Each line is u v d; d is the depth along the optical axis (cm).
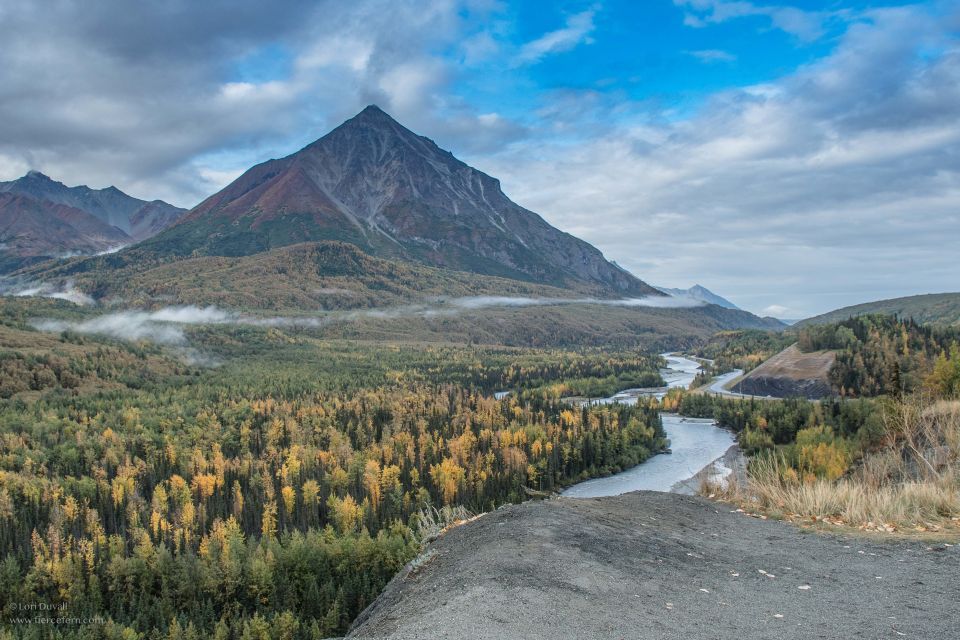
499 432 13388
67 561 7938
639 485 10981
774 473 2212
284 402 17900
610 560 1308
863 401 12088
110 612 7488
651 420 14750
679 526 1727
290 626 6750
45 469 11781
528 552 1311
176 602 7694
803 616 1047
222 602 7638
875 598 1141
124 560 8212
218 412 16788
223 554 8044
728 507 2042
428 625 966
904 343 18812
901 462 2253
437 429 14612
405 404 17475
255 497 10762
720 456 12650
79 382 19838
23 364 19688
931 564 1353
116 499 10350
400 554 7500
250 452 13475
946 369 5797
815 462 7262
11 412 15762
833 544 1559
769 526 1786
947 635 957
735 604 1106
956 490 1867
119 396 18938
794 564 1383
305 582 7681
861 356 18462
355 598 7156
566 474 11750
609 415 14900
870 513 1805
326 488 10981
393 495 10350
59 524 8856
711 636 948
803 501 1945
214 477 11194
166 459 12644
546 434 13400
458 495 10394
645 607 1066
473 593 1086
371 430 14788
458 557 1388
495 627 941
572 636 922
